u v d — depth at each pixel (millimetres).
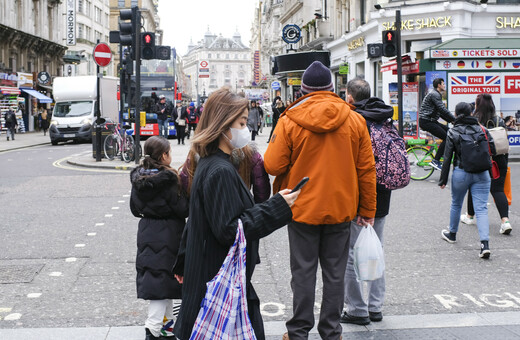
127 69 16297
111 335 4473
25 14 47500
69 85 29859
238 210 2711
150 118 29094
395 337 4359
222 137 2889
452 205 7152
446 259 6598
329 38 34719
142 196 4219
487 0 23062
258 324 2836
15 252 7055
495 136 7469
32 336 4449
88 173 14867
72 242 7531
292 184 3832
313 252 3908
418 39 23594
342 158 3793
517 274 6008
